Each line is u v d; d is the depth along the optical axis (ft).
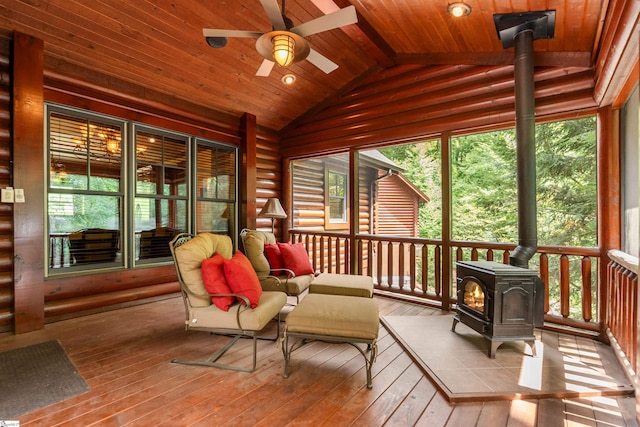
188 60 12.95
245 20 11.73
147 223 13.98
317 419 5.96
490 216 24.40
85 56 11.39
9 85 10.07
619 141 9.67
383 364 8.30
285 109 17.94
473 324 9.24
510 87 11.89
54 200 11.34
